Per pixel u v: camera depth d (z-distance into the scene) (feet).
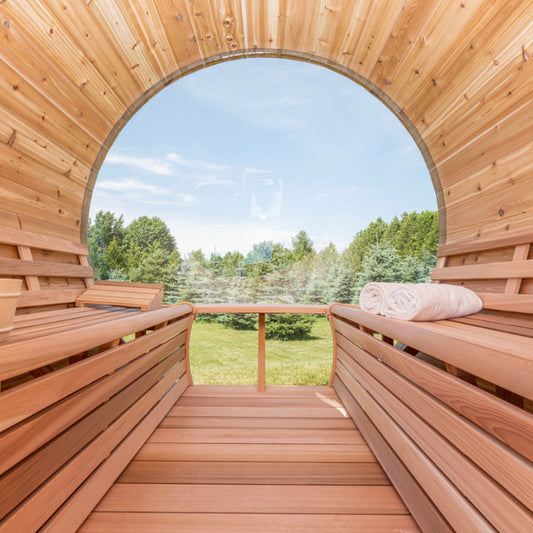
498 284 4.70
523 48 4.43
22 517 2.23
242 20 6.15
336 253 26.35
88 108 6.04
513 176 4.87
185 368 7.20
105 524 3.12
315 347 20.34
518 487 1.81
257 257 27.84
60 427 2.60
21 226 5.03
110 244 27.43
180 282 27.37
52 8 4.58
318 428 5.24
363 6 5.58
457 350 2.41
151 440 4.78
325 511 3.34
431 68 5.71
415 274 24.44
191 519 3.21
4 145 4.67
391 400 3.75
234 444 4.69
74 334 2.62
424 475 2.90
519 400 3.82
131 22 5.58
